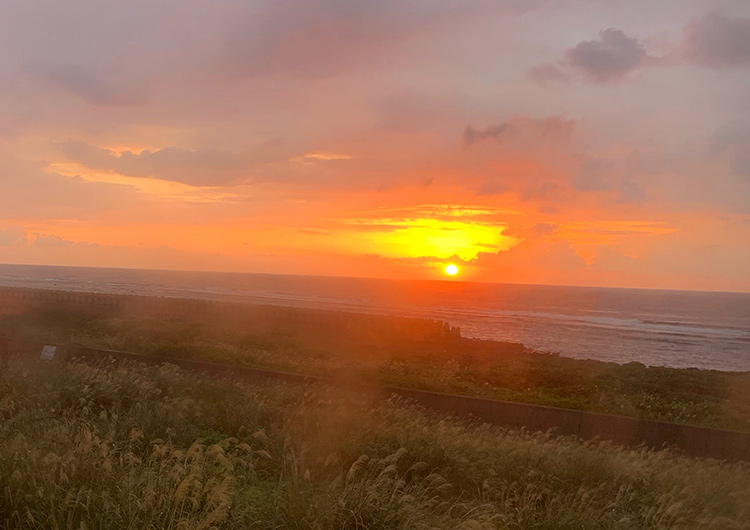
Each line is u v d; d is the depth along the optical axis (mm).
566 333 79438
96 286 158250
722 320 129750
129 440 7707
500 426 15227
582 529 6559
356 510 5984
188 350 26250
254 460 7961
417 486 7016
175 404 10008
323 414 10398
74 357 19141
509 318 105375
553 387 27109
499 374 29609
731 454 13711
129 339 32375
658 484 8484
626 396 24391
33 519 5117
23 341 20859
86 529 4867
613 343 69938
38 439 7324
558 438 13242
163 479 5992
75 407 9961
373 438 8836
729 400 25875
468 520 5973
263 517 5957
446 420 14242
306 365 24859
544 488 7473
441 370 28922
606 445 12641
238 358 25125
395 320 51375
